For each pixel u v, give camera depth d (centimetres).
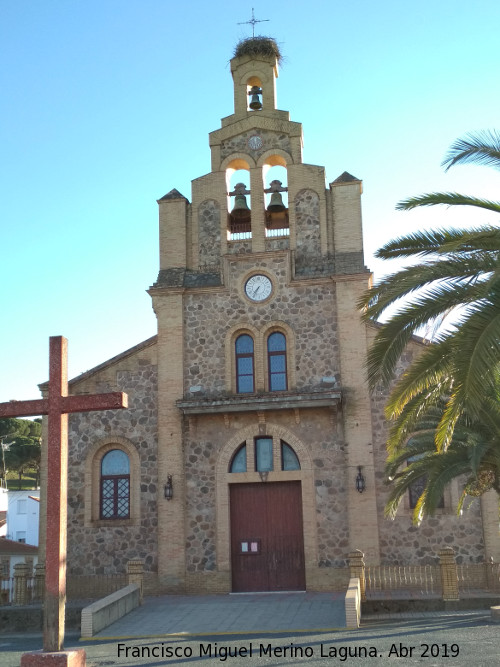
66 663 1115
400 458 1967
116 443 2403
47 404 1245
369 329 2336
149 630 1702
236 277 2455
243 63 2638
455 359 1234
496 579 2022
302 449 2289
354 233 2427
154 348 2459
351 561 1934
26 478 7488
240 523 2306
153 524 2325
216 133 2591
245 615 1828
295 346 2372
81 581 2245
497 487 1858
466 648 1296
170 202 2562
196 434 2352
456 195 1451
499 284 1259
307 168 2509
